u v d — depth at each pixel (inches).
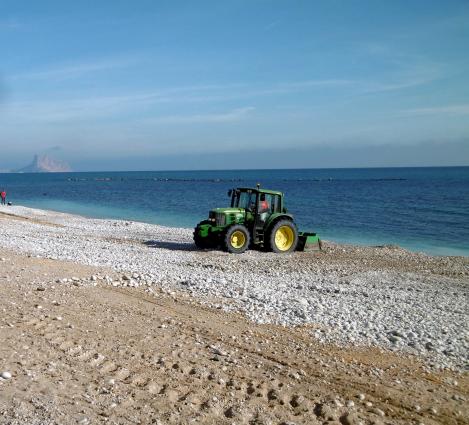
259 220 722.2
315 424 203.6
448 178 5118.1
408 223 1332.4
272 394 229.8
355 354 294.7
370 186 3580.2
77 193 3016.7
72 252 629.0
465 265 663.8
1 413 183.2
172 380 234.1
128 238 869.8
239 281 470.6
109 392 212.4
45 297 373.7
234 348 291.1
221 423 195.6
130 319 331.9
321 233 1151.6
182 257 642.8
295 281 496.7
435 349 305.0
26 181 5900.6
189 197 2546.8
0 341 261.9
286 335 321.1
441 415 223.0
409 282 530.3
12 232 861.2
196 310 366.9
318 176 7194.9
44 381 214.2
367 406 226.4
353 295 436.1
